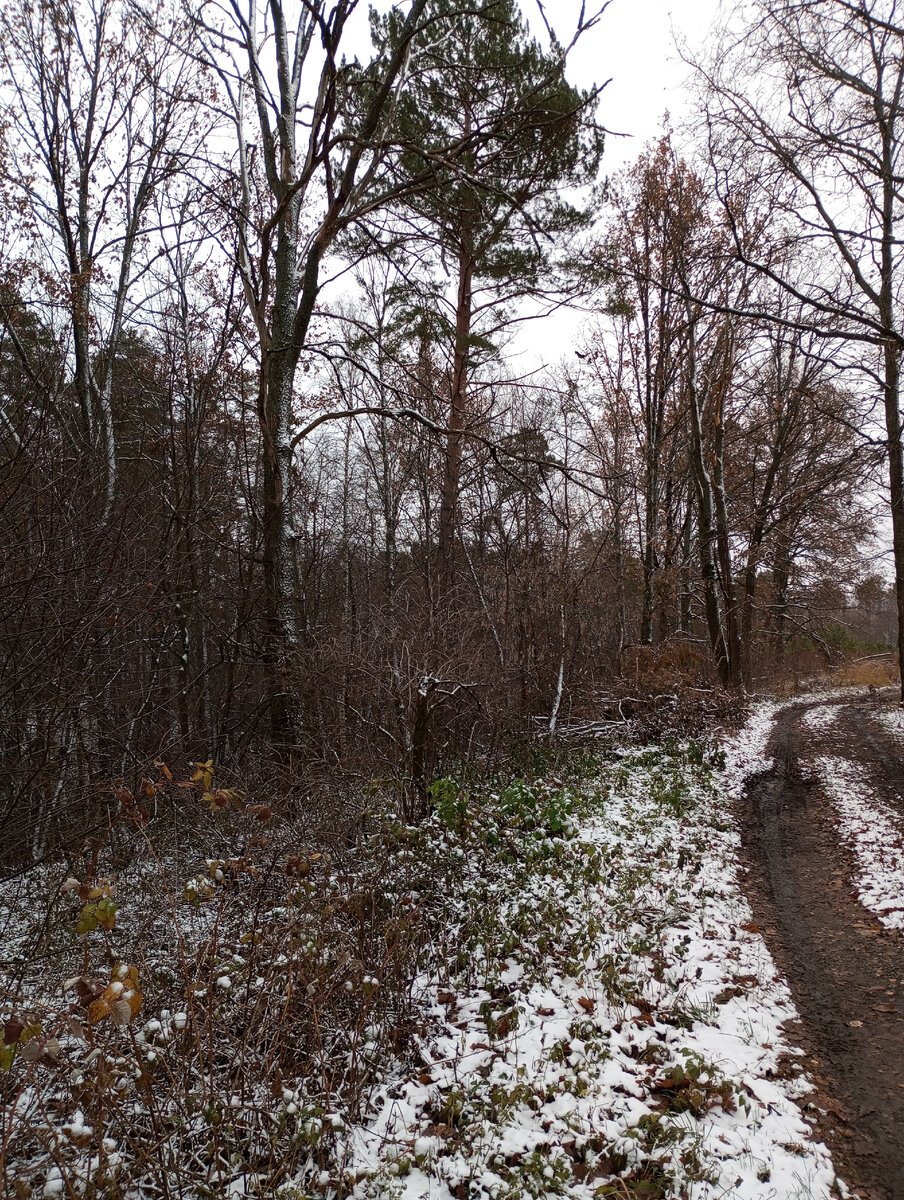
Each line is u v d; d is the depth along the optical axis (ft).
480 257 45.06
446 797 23.16
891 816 28.27
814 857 25.31
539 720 42.01
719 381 64.13
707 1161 11.21
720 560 67.21
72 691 21.11
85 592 22.09
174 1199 10.70
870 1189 10.68
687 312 59.06
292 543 31.17
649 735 47.06
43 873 20.74
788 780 36.32
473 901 21.13
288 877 18.30
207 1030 12.99
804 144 32.89
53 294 39.47
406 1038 15.17
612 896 21.72
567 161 39.65
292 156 32.04
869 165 32.68
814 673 94.48
